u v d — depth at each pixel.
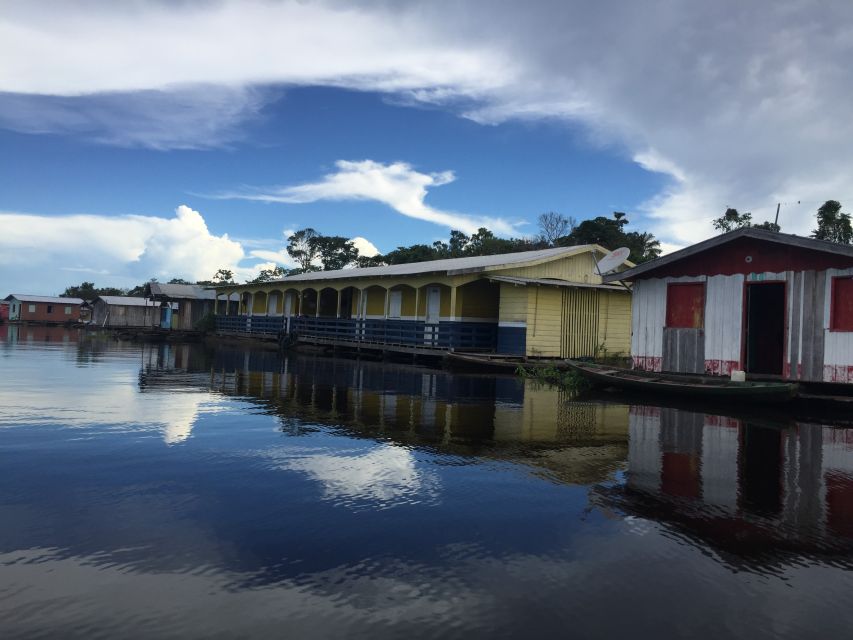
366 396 11.84
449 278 21.23
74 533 4.24
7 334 40.62
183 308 46.16
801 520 4.78
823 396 10.98
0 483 5.40
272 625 3.08
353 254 60.97
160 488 5.31
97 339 37.47
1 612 3.17
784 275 12.45
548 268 21.72
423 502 5.05
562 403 11.49
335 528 4.41
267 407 10.05
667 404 11.52
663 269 14.46
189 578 3.58
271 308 35.66
